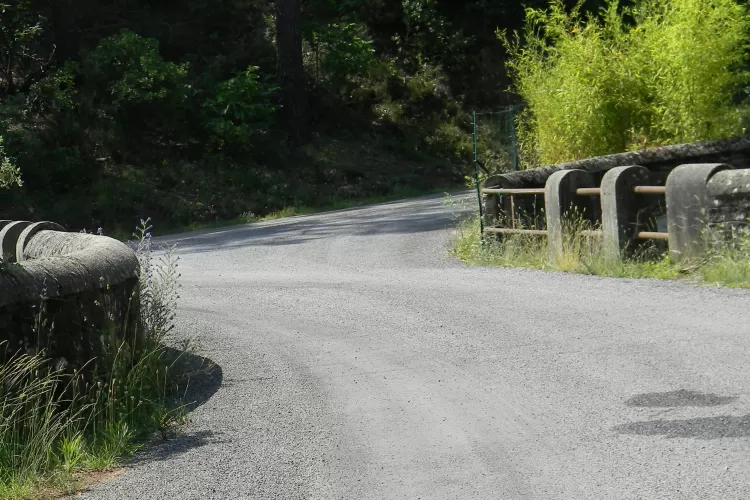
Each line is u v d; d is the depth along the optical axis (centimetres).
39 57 3147
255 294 1127
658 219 1152
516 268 1158
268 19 3700
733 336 705
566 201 1144
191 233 2334
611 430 527
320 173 3139
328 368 739
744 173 952
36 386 580
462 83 3888
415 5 3988
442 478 477
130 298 718
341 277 1219
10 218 2466
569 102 1562
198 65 3403
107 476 529
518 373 668
